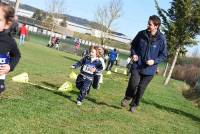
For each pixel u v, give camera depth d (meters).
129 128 10.62
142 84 12.27
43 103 11.14
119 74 35.28
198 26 41.00
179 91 36.09
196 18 40.59
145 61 12.00
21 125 8.51
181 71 61.25
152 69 12.09
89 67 12.26
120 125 10.72
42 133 8.30
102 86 19.30
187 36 41.25
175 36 41.62
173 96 24.86
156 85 32.84
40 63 24.92
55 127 8.99
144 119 12.48
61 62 31.08
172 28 41.47
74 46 63.19
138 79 12.20
